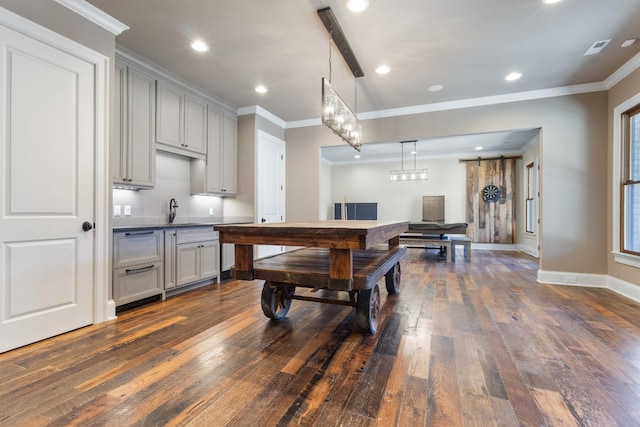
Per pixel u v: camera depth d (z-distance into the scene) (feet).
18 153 6.61
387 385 5.17
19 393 4.91
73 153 7.59
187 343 6.88
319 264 7.59
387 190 29.84
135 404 4.64
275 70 11.25
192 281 11.60
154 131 10.87
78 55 7.65
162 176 12.18
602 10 7.77
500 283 12.89
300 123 17.47
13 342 6.51
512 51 9.80
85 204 7.85
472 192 26.78
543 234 12.92
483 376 5.45
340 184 31.32
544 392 4.97
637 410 4.51
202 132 13.14
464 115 14.06
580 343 6.84
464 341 6.97
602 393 4.94
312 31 8.81
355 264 7.76
